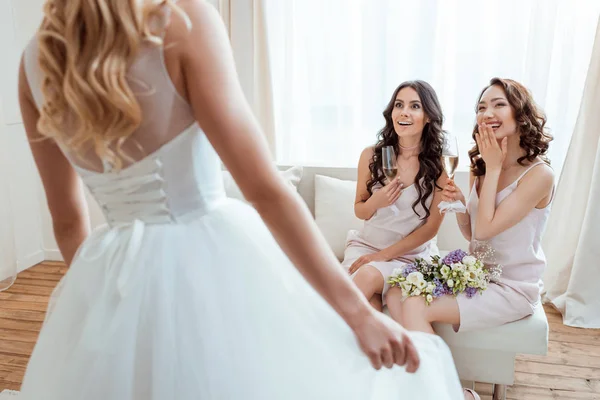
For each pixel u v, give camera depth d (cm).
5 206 351
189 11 77
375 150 262
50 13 74
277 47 375
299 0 365
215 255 88
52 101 77
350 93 371
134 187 85
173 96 78
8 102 374
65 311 90
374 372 87
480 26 340
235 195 243
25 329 305
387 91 363
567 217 321
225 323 83
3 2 364
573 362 268
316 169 306
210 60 75
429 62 352
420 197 247
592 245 304
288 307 89
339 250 286
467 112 353
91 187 90
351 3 359
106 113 73
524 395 241
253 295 86
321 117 379
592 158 310
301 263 76
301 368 84
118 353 81
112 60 71
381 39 354
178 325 83
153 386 81
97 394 81
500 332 211
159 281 84
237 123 74
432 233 249
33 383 88
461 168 295
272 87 374
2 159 347
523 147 219
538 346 210
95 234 95
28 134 91
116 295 86
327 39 365
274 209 74
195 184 89
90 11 71
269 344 84
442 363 95
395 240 256
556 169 342
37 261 407
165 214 88
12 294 352
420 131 247
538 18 321
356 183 294
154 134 80
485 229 216
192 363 81
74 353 83
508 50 338
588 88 306
